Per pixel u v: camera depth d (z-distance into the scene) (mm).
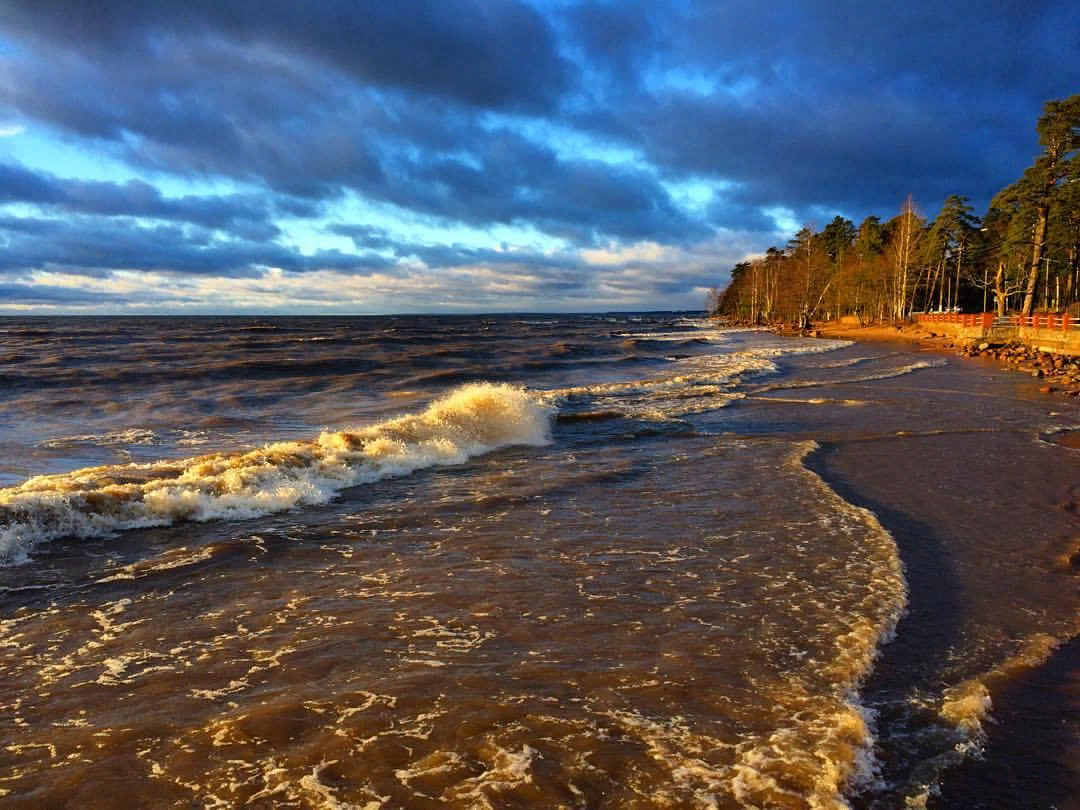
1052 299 68938
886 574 6609
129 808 3334
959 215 68250
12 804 3342
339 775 3584
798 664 4836
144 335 80375
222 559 7094
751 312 113938
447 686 4504
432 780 3547
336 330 103125
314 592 6227
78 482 9633
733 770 3631
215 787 3496
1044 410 17891
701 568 6816
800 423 16500
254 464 10531
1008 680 4711
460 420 14359
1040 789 3605
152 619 5645
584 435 15438
